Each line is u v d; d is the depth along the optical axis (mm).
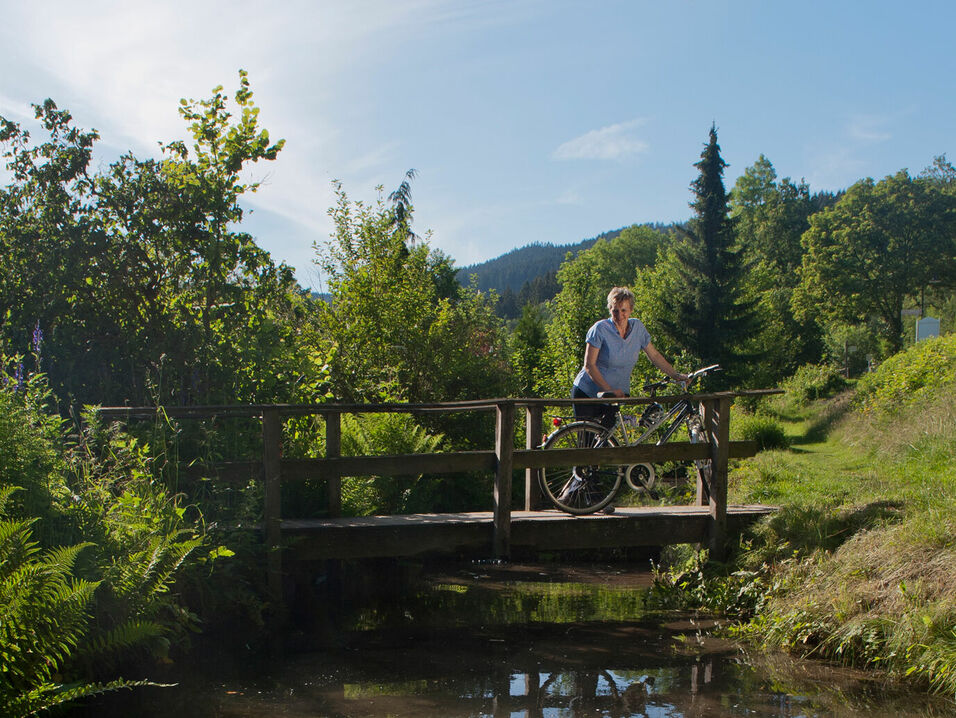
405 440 9867
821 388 35156
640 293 41031
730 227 39031
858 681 5016
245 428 7039
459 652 5625
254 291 7988
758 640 5883
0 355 6262
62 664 4277
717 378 36125
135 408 6168
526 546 7051
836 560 6324
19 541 4125
